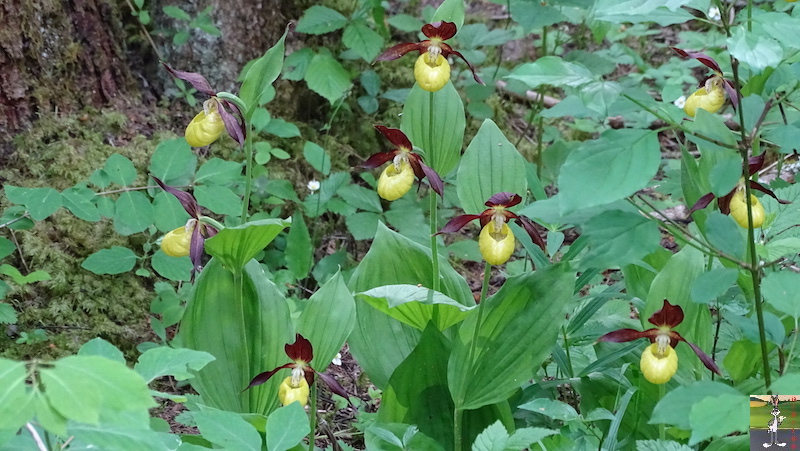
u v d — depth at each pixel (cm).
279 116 551
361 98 561
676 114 220
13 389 107
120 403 111
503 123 638
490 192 295
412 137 329
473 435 303
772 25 178
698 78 679
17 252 407
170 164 368
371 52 511
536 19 470
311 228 524
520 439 221
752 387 250
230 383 316
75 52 475
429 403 304
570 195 170
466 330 291
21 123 453
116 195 441
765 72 279
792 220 303
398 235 348
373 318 345
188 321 313
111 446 128
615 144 175
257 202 488
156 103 530
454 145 324
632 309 458
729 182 177
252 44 545
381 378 339
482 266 538
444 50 307
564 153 546
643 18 206
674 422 172
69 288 406
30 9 449
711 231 195
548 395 322
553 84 184
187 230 285
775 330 217
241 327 303
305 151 500
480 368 287
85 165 450
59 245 420
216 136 287
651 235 191
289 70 547
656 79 644
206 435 182
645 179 169
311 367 264
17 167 441
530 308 286
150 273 430
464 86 634
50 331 389
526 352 284
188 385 392
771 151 559
